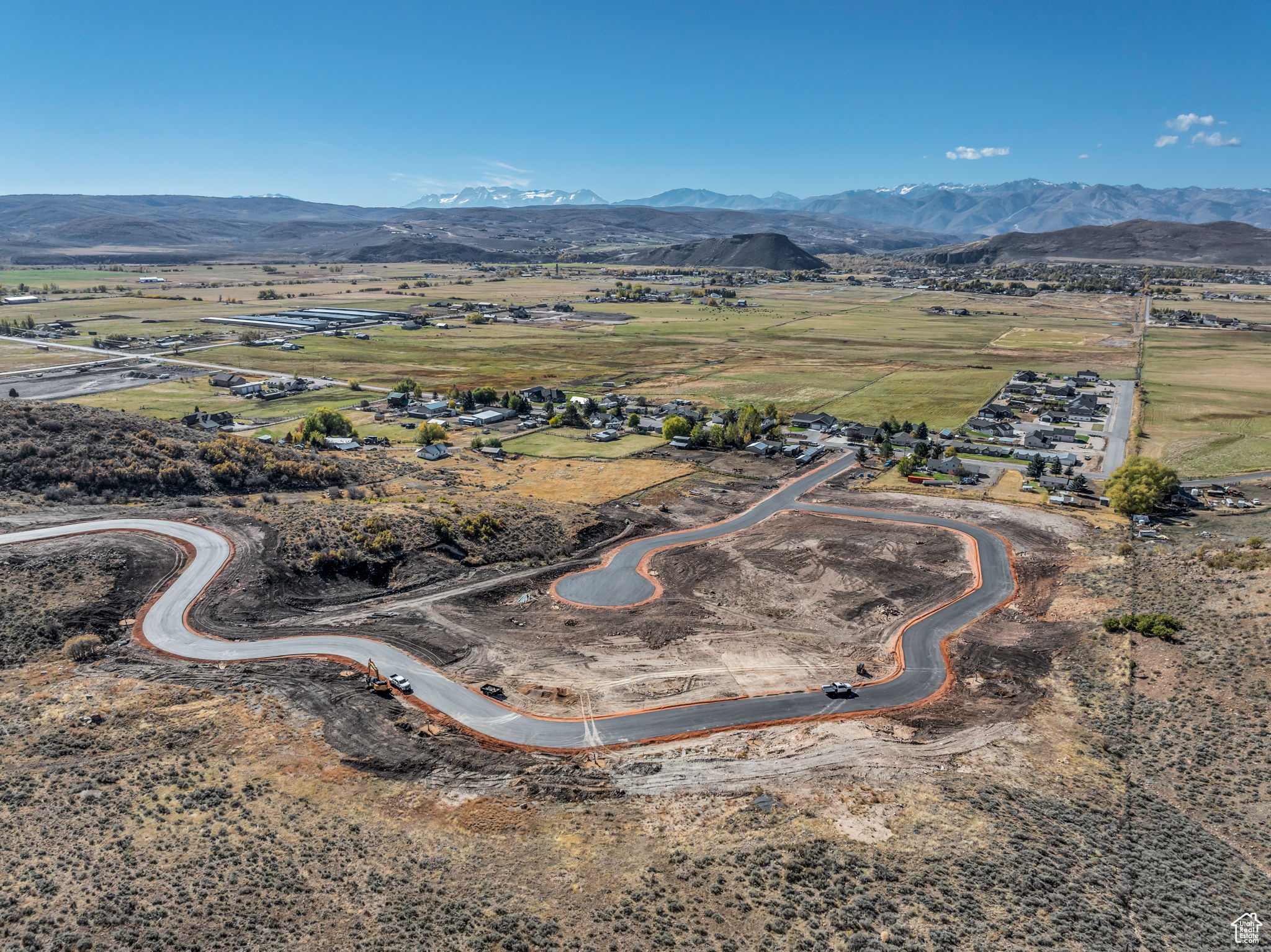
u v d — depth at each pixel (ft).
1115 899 138.31
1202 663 221.87
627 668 237.04
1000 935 128.26
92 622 240.12
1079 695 217.97
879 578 315.78
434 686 220.84
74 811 153.17
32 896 128.36
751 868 146.51
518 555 331.98
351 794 169.37
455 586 296.71
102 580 262.67
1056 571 320.50
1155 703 209.36
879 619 277.64
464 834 157.48
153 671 217.97
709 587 306.96
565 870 146.61
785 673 235.61
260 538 299.99
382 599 282.15
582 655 245.45
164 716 194.29
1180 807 169.17
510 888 141.08
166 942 121.39
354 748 187.73
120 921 125.08
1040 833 158.20
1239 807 166.71
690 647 253.24
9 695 199.41
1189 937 128.98
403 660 235.20
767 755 189.88
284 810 161.38
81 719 189.47
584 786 176.14
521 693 219.82
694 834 158.40
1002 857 149.38
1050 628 266.57
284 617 260.21
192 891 133.69
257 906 131.75
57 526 296.92
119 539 290.56
